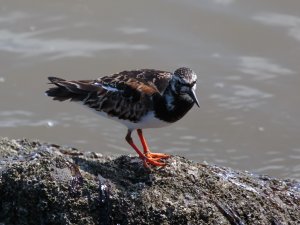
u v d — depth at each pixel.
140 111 10.23
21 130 15.19
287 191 11.02
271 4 18.38
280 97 16.08
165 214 9.65
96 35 17.66
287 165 14.53
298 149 14.95
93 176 9.87
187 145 14.99
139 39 17.53
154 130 15.36
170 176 10.22
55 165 9.87
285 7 18.31
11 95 16.11
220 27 17.81
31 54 17.03
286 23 17.91
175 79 10.26
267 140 15.16
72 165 9.93
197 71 16.66
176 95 10.27
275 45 17.39
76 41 17.50
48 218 9.57
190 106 10.43
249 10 18.23
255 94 16.16
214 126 15.51
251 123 15.55
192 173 10.40
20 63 16.81
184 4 18.34
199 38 17.56
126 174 10.19
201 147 14.97
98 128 15.35
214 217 9.80
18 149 11.25
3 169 10.12
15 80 16.45
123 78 10.40
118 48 17.30
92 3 18.45
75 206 9.56
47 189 9.60
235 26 17.83
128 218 9.59
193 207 9.78
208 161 14.56
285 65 16.88
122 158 10.62
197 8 18.28
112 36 17.62
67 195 9.60
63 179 9.71
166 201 9.77
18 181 9.70
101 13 18.19
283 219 10.28
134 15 18.16
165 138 15.16
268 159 14.70
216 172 10.82
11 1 18.42
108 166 10.32
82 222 9.52
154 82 10.30
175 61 16.94
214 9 18.25
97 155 11.24
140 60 16.97
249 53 17.23
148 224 9.59
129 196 9.72
